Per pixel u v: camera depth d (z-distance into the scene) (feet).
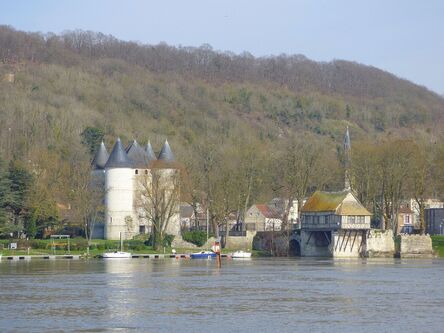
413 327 452.35
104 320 469.57
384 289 631.56
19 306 524.52
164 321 467.11
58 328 444.55
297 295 588.91
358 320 474.08
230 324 458.09
